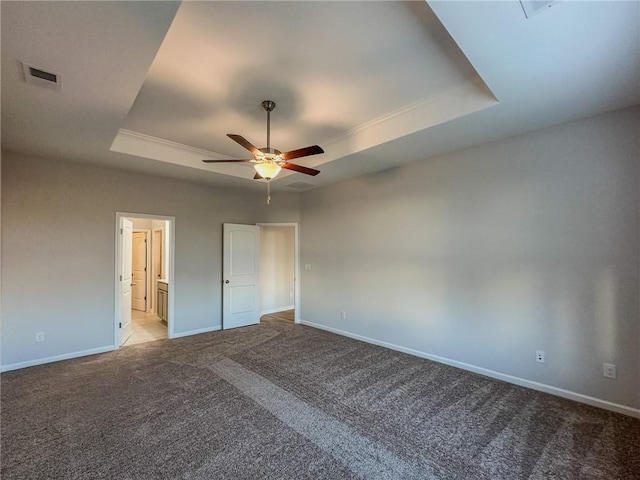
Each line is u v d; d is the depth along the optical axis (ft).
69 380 10.90
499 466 6.62
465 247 11.98
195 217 17.38
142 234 23.40
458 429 7.95
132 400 9.45
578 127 9.44
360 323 16.06
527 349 10.38
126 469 6.46
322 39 6.92
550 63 6.70
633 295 8.57
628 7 5.10
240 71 8.13
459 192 12.16
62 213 13.14
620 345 8.73
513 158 10.73
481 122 9.57
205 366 12.31
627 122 8.68
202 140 12.98
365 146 11.94
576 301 9.45
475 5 5.12
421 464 6.67
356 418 8.45
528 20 5.46
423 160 13.37
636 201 8.54
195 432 7.78
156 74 8.20
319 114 10.69
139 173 15.23
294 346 14.96
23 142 11.02
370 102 9.88
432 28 6.60
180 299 16.74
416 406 9.11
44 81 7.16
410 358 13.23
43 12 5.04
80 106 8.38
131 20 5.31
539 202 10.17
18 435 7.64
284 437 7.59
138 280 23.65
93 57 6.31
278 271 23.85
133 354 13.75
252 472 6.40
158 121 11.12
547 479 6.26
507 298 10.85
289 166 10.34
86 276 13.67
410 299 13.82
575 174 9.48
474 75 8.46
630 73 7.04
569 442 7.40
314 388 10.30
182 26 6.43
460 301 12.12
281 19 6.28
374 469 6.51
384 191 14.97
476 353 11.64
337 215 17.48
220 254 18.42
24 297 12.22
